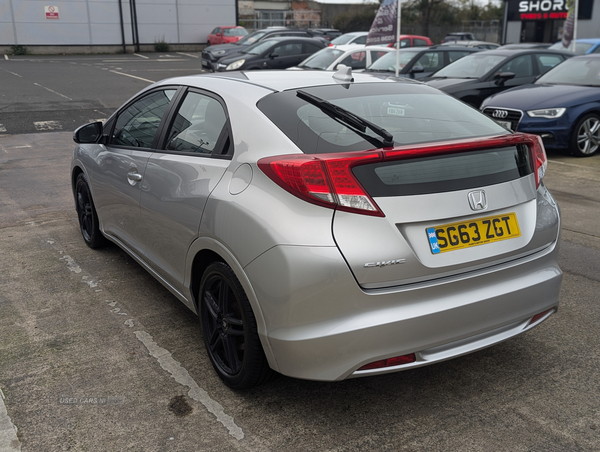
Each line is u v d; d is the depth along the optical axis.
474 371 2.84
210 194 2.56
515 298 2.41
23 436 2.32
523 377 2.78
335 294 2.11
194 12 33.84
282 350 2.22
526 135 2.60
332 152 2.26
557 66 9.70
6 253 4.48
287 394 2.64
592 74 9.05
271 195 2.26
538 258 2.52
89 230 4.55
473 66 10.70
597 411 2.51
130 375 2.78
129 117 3.80
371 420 2.44
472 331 2.32
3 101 13.73
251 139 2.51
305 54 16.77
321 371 2.18
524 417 2.46
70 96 14.83
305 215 2.15
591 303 3.60
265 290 2.22
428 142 2.33
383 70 11.87
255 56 16.11
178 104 3.26
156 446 2.27
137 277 4.03
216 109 2.87
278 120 2.50
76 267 4.21
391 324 2.14
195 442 2.29
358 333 2.12
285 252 2.13
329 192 2.11
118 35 32.03
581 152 8.41
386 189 2.15
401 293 2.16
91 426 2.38
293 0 51.78
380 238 2.12
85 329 3.25
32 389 2.65
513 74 10.01
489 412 2.50
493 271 2.35
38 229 5.09
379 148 2.23
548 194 2.73
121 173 3.60
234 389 2.65
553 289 2.58
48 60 26.59
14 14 29.44
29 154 8.52
